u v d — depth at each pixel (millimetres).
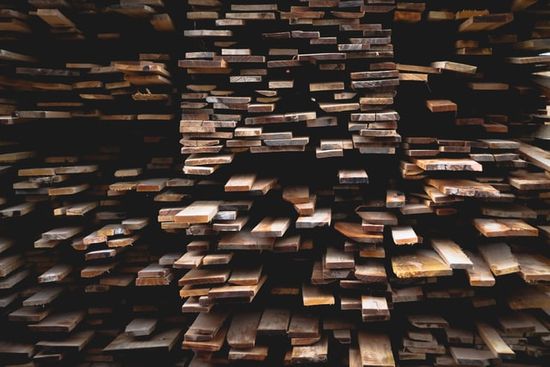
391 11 2877
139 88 3070
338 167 3092
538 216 3018
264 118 2826
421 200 2932
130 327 3119
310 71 3014
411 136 3041
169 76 3053
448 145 2803
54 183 3191
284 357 3010
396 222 2754
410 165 2834
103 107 3227
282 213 3070
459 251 2738
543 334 2822
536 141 3400
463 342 2863
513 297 2871
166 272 2971
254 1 3023
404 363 2932
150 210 3309
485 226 2715
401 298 2771
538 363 2922
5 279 3225
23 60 3035
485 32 2943
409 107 3195
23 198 3314
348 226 2920
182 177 3279
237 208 2861
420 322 2855
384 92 2805
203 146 2844
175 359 3238
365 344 2838
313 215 2783
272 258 3068
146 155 3396
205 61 2781
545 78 2994
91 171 3205
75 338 3215
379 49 2764
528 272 2656
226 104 2879
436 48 3189
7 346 3199
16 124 3385
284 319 2930
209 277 2732
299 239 2902
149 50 3266
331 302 2734
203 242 2859
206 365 3023
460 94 3172
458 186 2691
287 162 3281
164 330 3277
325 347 2814
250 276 2795
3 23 2807
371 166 3225
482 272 2697
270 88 2914
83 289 3326
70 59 3262
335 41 2758
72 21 2990
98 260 3230
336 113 2973
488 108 3178
